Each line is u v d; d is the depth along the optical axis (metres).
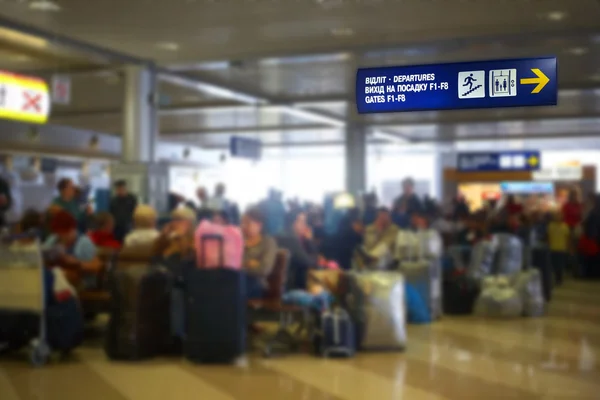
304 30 10.66
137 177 12.38
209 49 11.98
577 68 13.69
